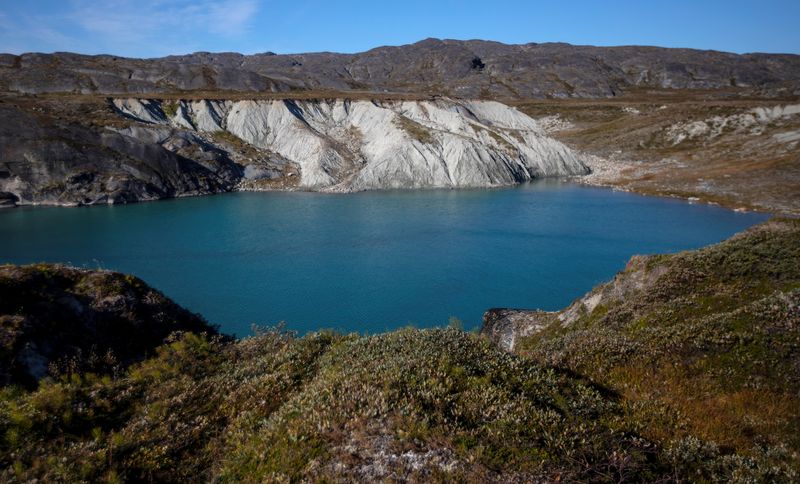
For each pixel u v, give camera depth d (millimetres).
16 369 15648
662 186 98250
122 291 21344
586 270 48969
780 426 9906
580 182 114875
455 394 9914
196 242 61969
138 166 101500
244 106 136875
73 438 11008
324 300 41469
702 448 8789
